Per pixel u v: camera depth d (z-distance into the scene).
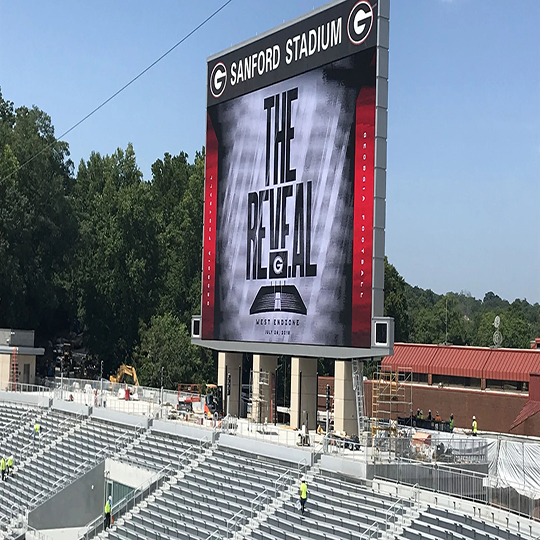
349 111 35.94
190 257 88.38
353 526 28.45
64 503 41.59
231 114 43.75
